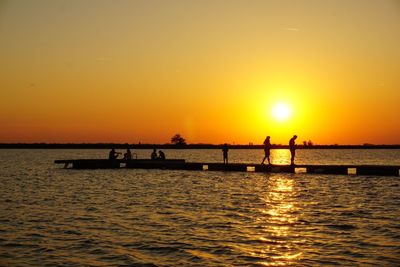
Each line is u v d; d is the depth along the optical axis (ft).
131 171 206.49
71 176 183.83
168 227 75.87
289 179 164.25
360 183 148.87
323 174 181.88
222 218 84.23
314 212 91.25
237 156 607.78
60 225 77.87
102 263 56.34
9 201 109.19
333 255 59.06
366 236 69.21
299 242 65.67
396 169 172.04
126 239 67.56
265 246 63.52
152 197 115.55
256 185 144.25
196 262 56.65
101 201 108.47
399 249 61.77
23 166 279.49
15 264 55.88
